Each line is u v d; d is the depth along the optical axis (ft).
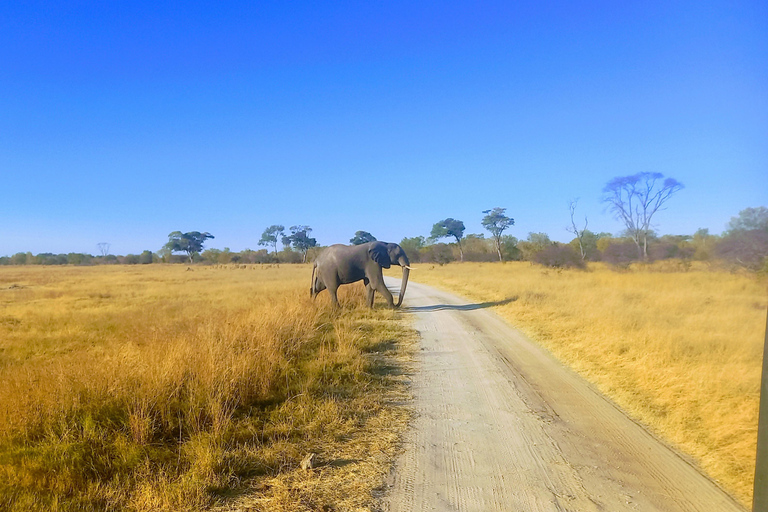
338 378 24.49
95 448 14.89
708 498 13.07
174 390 18.90
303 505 12.57
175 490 12.75
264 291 75.87
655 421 18.90
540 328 39.45
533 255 131.44
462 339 36.55
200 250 311.06
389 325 42.47
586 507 12.60
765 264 54.39
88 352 30.09
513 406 21.06
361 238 242.99
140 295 75.36
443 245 219.20
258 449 15.89
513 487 13.71
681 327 33.12
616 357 27.73
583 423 18.94
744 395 19.80
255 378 21.53
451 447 16.60
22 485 12.60
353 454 15.96
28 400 16.98
